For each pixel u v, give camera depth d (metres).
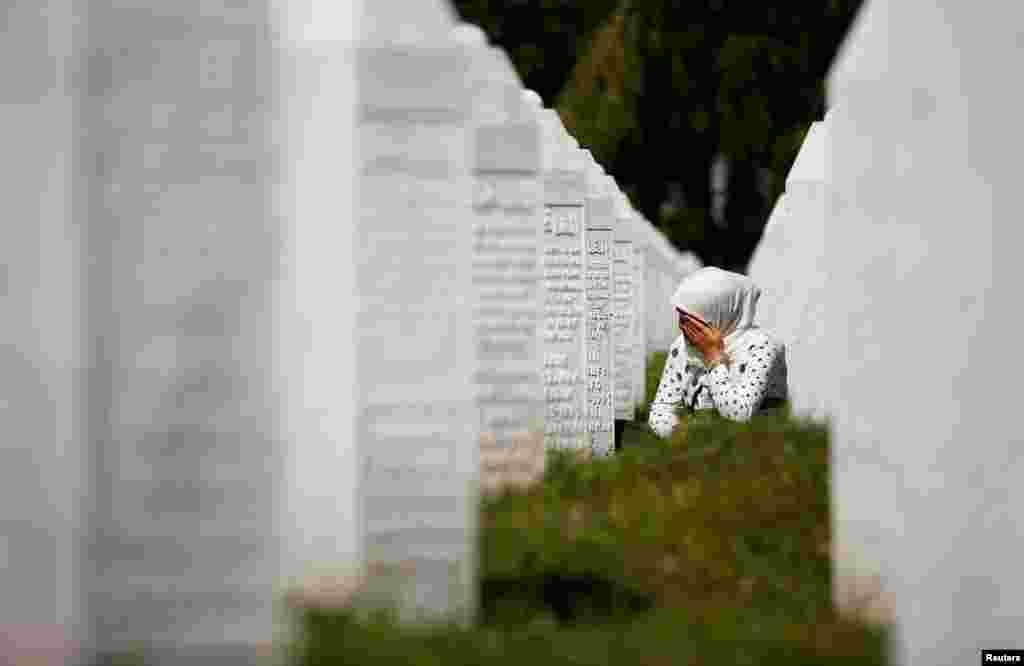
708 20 48.84
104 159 8.80
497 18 59.16
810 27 48.50
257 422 8.92
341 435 9.66
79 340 8.55
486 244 13.98
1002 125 9.66
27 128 8.42
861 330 9.98
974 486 9.55
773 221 25.34
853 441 10.06
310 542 9.68
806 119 49.22
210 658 8.91
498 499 13.47
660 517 12.87
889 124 9.65
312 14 9.70
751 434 15.97
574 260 17.36
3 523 8.48
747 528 12.57
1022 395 9.61
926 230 9.55
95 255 8.78
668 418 18.27
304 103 9.61
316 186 9.59
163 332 8.85
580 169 17.58
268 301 8.98
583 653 8.95
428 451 9.74
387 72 9.75
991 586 9.53
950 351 9.53
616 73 49.59
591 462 15.50
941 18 9.59
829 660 9.06
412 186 9.78
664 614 10.04
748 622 9.82
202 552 8.91
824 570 11.70
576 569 10.86
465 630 9.26
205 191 8.89
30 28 8.41
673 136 49.91
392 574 9.71
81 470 8.63
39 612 8.49
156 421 8.86
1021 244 9.64
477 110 13.91
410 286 9.77
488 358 14.09
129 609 8.88
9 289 8.44
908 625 9.45
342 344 9.64
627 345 23.30
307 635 8.84
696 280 18.00
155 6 8.84
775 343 17.89
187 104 8.88
